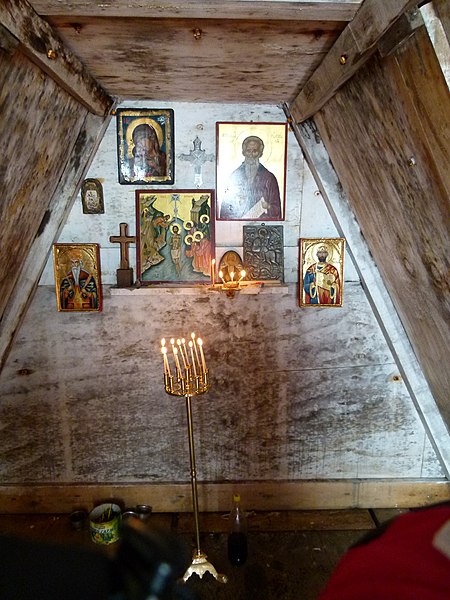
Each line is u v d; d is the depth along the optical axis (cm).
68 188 221
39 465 270
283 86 199
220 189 238
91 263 241
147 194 237
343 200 229
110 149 232
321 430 270
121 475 273
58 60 148
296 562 239
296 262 249
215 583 226
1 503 271
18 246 200
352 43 131
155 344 255
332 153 212
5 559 46
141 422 266
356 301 253
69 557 46
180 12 125
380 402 267
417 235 162
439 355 208
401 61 113
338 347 258
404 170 145
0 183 157
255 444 270
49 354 254
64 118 182
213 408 265
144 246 242
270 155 235
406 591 50
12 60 127
